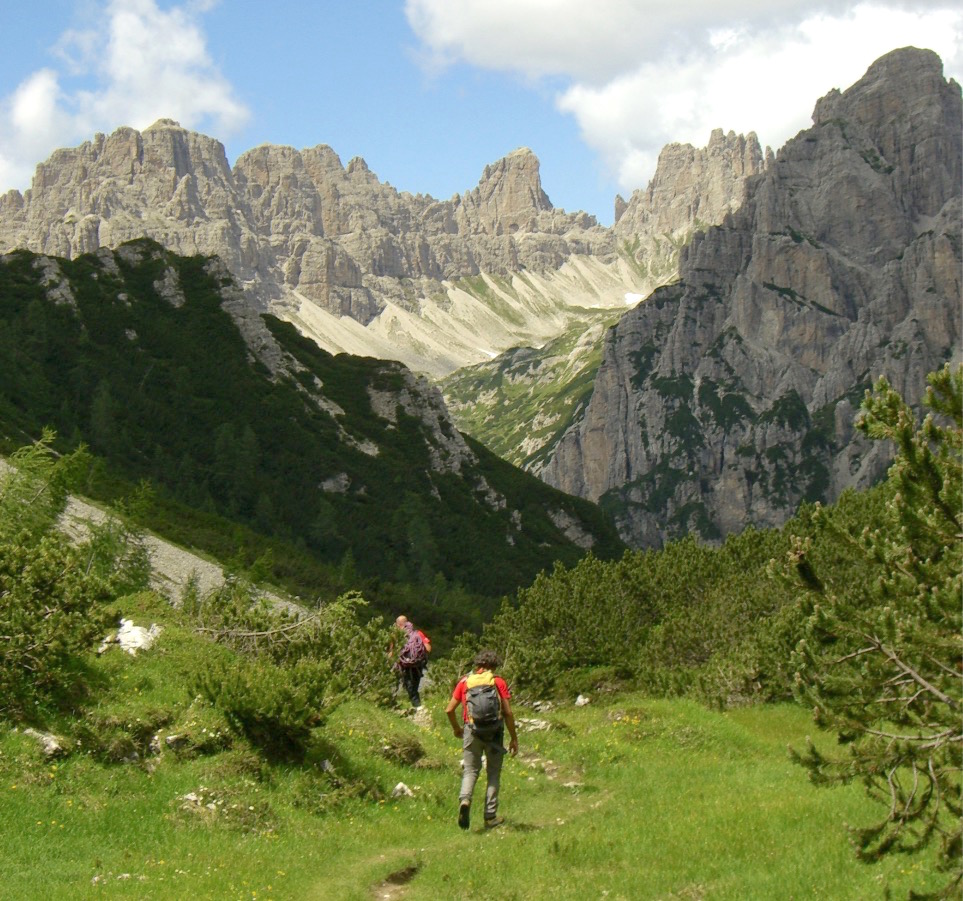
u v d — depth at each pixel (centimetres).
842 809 1816
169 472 14538
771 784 2194
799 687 1403
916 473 1345
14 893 1418
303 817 1950
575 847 1702
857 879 1421
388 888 1622
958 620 1301
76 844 1652
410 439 19550
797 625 3419
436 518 16912
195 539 10512
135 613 3116
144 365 17512
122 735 2016
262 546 11712
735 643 4131
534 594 5156
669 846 1683
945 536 1340
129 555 7719
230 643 3105
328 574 11525
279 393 18538
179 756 2052
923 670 1341
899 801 1370
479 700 1903
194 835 1781
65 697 2088
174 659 2558
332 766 2181
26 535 2330
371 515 16188
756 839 1684
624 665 4453
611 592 5147
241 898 1466
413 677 3203
